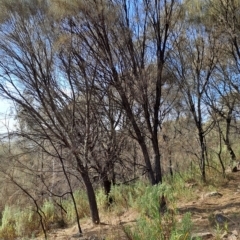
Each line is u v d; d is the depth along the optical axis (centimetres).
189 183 867
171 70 824
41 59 632
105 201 817
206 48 873
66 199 953
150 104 725
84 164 695
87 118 662
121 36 661
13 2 608
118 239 501
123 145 832
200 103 904
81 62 662
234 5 806
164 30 729
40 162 918
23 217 746
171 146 973
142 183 838
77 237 600
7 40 618
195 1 842
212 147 1095
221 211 609
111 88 696
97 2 631
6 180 800
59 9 611
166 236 411
